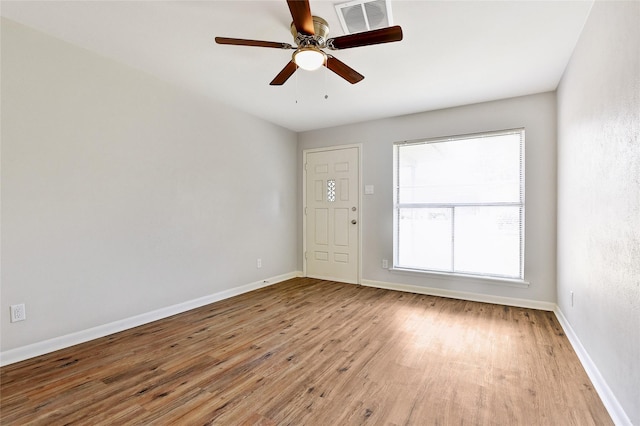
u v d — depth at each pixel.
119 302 2.69
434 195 3.87
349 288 4.17
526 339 2.51
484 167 3.57
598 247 1.82
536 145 3.27
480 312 3.18
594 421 1.54
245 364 2.12
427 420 1.56
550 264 3.21
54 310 2.30
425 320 2.96
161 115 3.00
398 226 4.12
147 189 2.89
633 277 1.36
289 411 1.63
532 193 3.29
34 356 2.19
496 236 3.51
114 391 1.80
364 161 4.33
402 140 4.04
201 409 1.65
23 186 2.15
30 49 2.17
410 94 3.31
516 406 1.66
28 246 2.17
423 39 2.26
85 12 1.99
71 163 2.39
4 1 1.88
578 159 2.28
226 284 3.71
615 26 1.56
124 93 2.71
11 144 2.10
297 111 3.92
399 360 2.18
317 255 4.77
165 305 3.05
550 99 3.21
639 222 1.30
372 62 2.60
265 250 4.31
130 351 2.31
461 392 1.79
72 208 2.39
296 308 3.32
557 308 3.08
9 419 1.56
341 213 4.54
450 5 1.88
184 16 2.04
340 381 1.92
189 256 3.28
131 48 2.45
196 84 3.12
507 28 2.12
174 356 2.24
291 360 2.18
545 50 2.41
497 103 3.46
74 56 2.40
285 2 1.89
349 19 2.02
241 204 3.92
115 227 2.66
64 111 2.35
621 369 1.48
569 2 1.87
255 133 4.13
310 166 4.81
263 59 2.61
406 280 4.02
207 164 3.47
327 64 2.17
